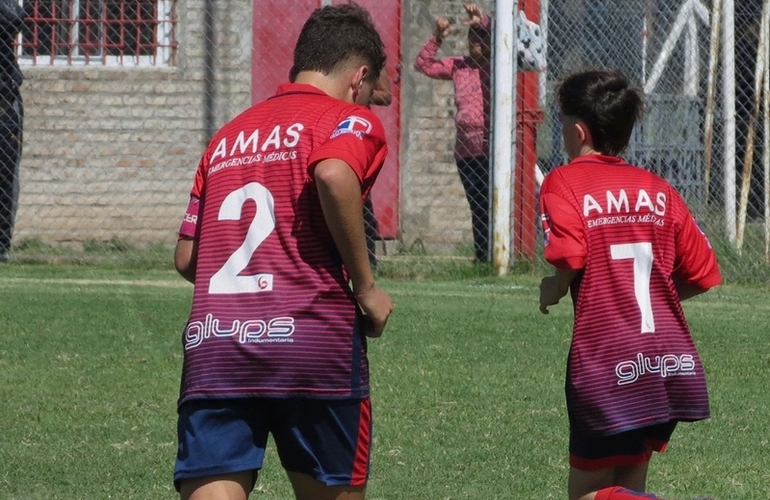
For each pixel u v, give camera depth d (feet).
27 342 82.94
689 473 56.75
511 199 120.26
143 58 137.08
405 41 134.51
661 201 43.75
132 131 136.98
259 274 36.63
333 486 37.68
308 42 39.86
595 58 135.64
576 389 42.42
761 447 61.36
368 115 37.65
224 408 36.58
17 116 128.67
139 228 137.39
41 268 123.44
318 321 36.32
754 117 134.00
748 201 137.18
